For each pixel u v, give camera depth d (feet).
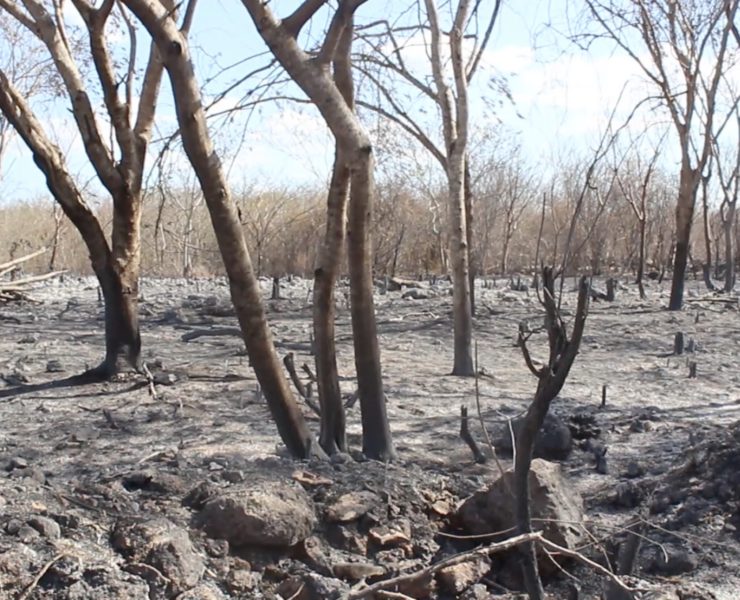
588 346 42.80
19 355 38.55
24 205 101.24
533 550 13.43
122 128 30.91
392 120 36.58
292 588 15.51
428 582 16.20
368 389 20.93
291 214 84.38
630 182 73.67
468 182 43.80
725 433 22.30
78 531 15.51
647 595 15.24
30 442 24.34
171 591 14.69
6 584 13.93
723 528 18.20
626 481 21.07
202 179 18.49
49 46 30.27
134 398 29.63
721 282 82.38
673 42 54.90
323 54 18.22
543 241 75.51
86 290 70.74
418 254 94.73
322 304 20.66
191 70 17.95
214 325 50.11
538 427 12.98
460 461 22.35
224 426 25.96
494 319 52.29
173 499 17.30
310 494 17.71
